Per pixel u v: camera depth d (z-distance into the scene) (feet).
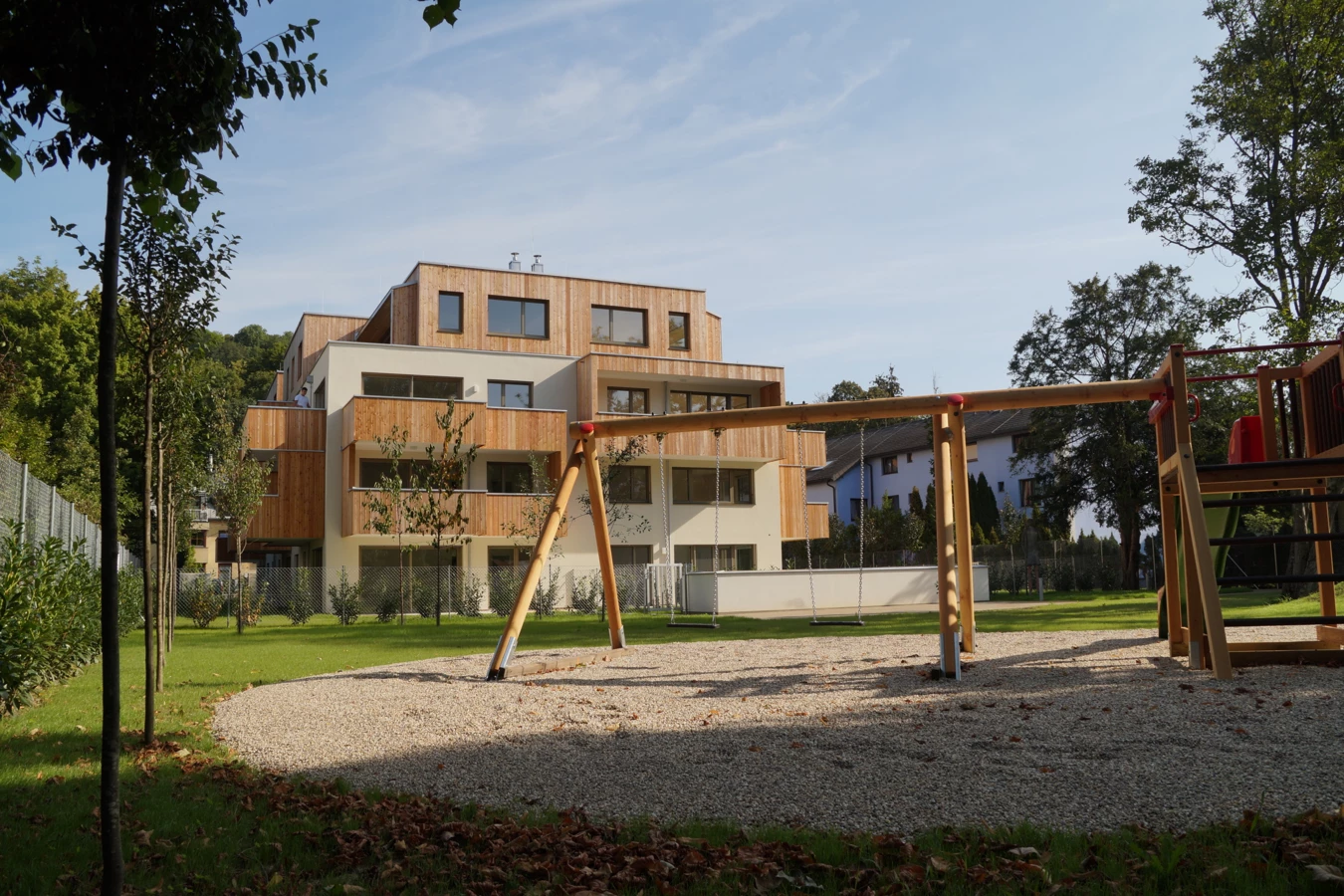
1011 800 15.65
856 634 50.44
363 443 92.94
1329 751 17.60
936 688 28.50
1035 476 136.77
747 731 22.62
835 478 184.34
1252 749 18.15
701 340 117.60
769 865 12.73
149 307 23.66
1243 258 92.07
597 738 22.57
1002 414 171.01
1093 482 130.31
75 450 114.32
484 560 99.60
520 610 35.99
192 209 12.69
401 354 99.66
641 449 92.02
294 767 20.74
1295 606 55.77
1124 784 16.19
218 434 75.25
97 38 10.69
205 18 11.13
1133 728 20.85
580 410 105.50
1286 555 109.70
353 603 77.36
